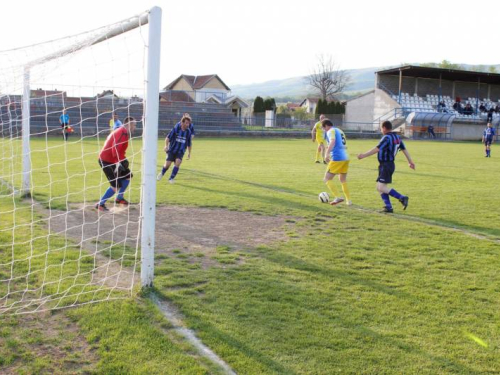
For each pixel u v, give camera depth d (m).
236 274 5.02
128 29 5.00
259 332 3.71
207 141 30.70
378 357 3.39
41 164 14.66
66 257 5.43
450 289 4.78
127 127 7.80
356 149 26.00
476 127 44.78
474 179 13.71
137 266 5.23
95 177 12.15
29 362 3.23
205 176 13.03
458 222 7.96
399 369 3.25
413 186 12.09
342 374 3.17
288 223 7.56
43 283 4.56
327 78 80.31
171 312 4.05
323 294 4.53
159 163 16.23
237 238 6.56
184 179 12.34
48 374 3.10
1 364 3.20
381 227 7.43
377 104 49.66
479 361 3.38
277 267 5.30
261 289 4.60
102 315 3.92
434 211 8.88
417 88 50.78
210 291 4.51
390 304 4.34
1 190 9.73
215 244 6.22
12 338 3.55
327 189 11.17
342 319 3.99
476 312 4.22
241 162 17.27
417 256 5.91
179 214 8.02
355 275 5.12
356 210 8.78
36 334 3.62
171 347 3.45
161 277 4.85
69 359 3.27
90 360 3.28
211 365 3.23
